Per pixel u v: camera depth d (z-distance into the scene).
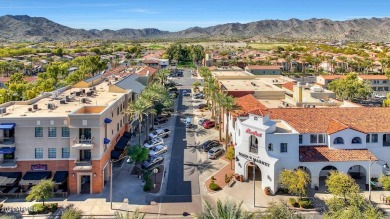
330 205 40.72
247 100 72.88
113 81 93.38
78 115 50.94
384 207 46.66
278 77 120.94
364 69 199.50
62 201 49.41
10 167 51.56
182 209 47.06
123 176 58.31
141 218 36.94
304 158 52.41
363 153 53.84
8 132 52.62
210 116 97.81
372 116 59.16
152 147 69.75
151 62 188.50
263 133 51.66
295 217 35.22
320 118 58.66
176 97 128.62
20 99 97.81
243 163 55.44
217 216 32.72
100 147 52.28
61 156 52.31
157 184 54.69
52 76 135.62
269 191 51.00
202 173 59.12
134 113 74.25
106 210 46.75
